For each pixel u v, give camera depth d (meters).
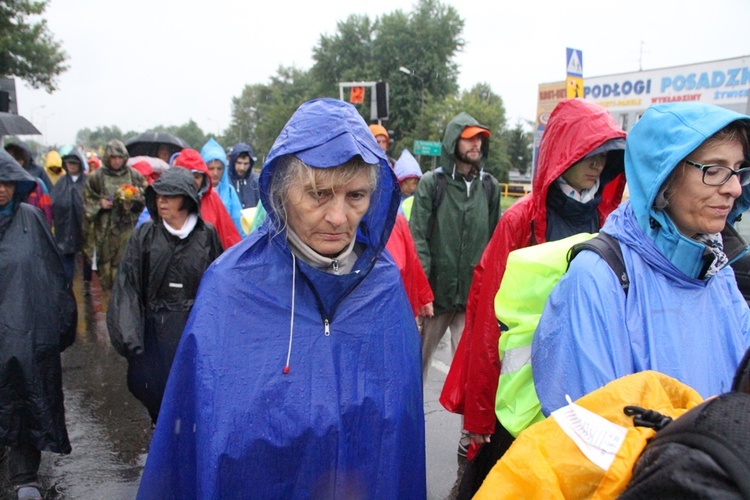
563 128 2.36
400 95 56.47
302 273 1.58
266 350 1.52
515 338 1.81
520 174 62.25
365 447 1.58
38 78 25.17
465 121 3.99
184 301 3.34
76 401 4.61
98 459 3.70
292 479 1.49
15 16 23.97
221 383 1.48
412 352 1.74
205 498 1.44
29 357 3.03
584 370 1.41
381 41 57.44
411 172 5.89
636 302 1.49
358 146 1.43
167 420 1.55
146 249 3.29
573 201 2.46
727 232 1.77
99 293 8.24
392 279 1.75
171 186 3.26
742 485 0.70
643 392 1.15
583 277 1.50
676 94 24.02
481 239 4.11
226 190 6.09
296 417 1.49
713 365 1.51
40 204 6.86
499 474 1.12
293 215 1.55
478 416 2.36
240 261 1.60
